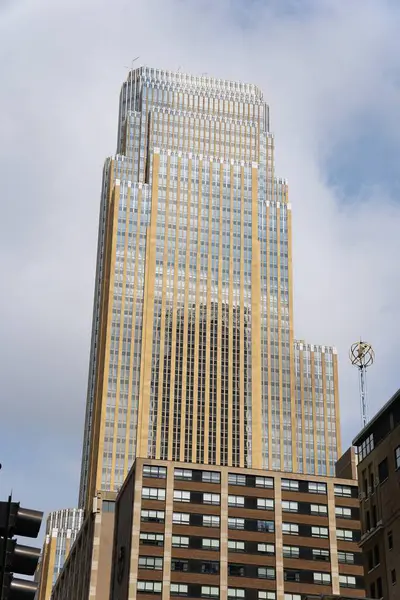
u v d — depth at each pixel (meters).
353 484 179.38
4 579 25.86
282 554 169.62
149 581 162.50
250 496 174.38
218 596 163.50
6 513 26.55
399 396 103.00
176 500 171.50
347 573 170.12
